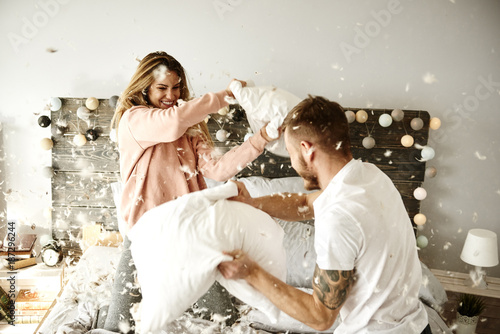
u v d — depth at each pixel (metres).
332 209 0.97
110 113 2.65
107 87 2.69
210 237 1.03
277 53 2.61
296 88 2.66
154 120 1.33
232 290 1.04
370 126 2.65
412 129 2.64
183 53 2.63
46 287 2.66
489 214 2.78
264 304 1.03
